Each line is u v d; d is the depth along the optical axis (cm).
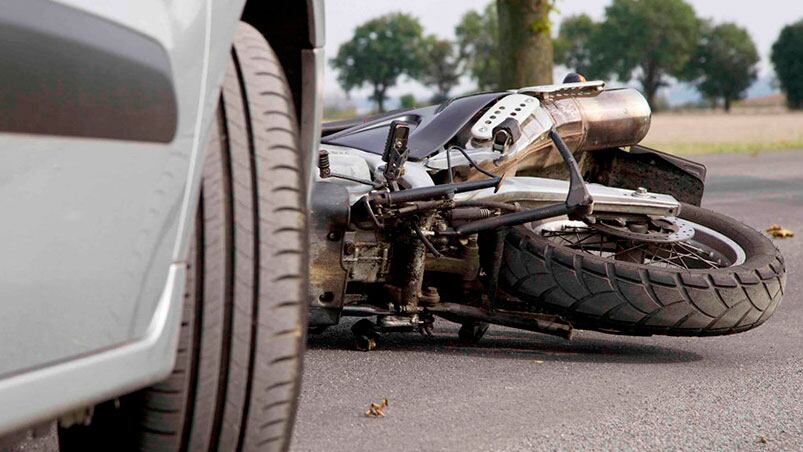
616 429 422
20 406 191
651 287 539
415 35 16700
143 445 254
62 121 189
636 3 18112
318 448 377
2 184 182
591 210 532
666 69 18325
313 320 507
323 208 495
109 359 209
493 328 635
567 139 637
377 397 453
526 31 1845
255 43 279
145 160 209
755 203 1357
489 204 533
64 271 197
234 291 252
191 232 231
